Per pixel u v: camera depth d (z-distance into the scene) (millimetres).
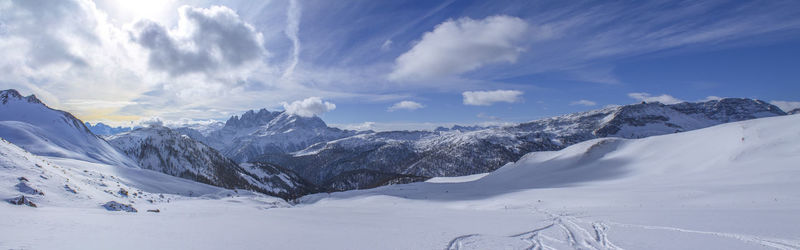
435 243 20109
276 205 96562
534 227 27062
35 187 35594
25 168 40719
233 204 78500
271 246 18141
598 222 29188
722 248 17641
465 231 24844
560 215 36688
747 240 18984
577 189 66312
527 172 128875
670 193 46406
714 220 25469
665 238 20859
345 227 27641
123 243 16516
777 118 77688
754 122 80750
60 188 39781
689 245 18688
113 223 23578
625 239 21484
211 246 17375
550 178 106500
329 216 40875
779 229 20828
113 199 47750
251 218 35719
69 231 18469
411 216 41375
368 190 132375
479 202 69438
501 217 36438
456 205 71000
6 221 19297
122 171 98000
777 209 28484
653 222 26953
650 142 109312
